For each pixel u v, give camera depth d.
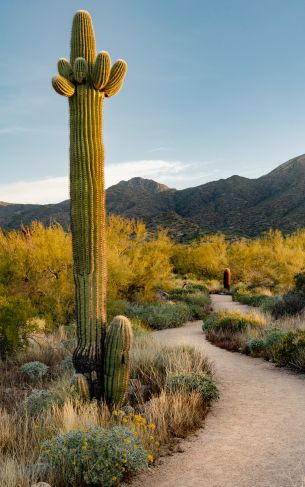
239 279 38.00
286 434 5.05
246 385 7.50
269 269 32.97
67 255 14.65
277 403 6.35
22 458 4.34
